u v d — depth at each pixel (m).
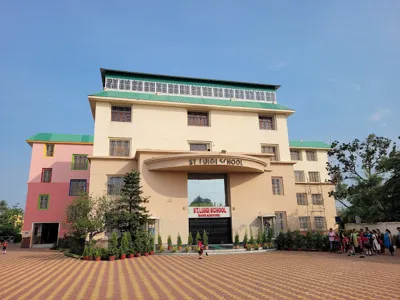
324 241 20.08
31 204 29.28
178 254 18.44
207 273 11.67
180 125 24.67
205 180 23.56
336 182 30.52
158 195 21.81
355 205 27.02
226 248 20.38
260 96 28.52
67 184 30.30
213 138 25.09
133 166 22.69
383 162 24.03
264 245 20.97
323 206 33.81
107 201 19.58
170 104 24.42
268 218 23.80
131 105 24.17
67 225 22.48
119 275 11.34
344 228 29.42
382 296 7.80
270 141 26.39
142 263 14.67
